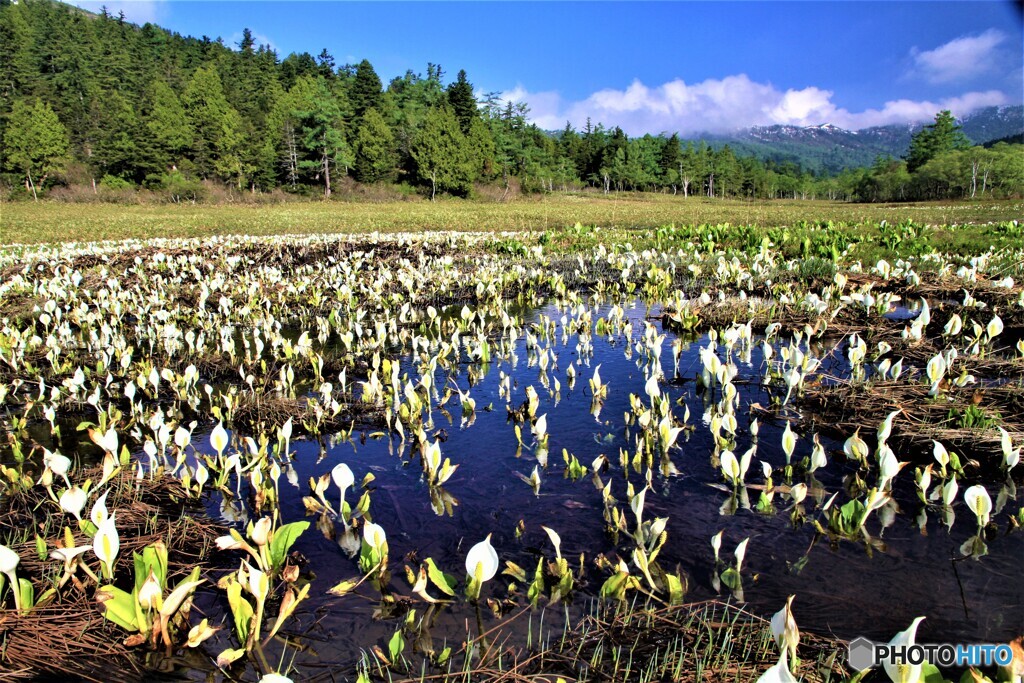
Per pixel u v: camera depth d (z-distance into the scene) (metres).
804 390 5.17
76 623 2.64
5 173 65.62
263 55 114.19
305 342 6.51
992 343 6.68
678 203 75.81
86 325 8.58
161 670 2.46
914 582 2.78
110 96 79.94
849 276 10.59
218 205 61.19
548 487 3.91
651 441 4.38
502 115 88.00
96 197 63.50
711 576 2.90
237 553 3.27
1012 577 2.77
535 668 2.39
